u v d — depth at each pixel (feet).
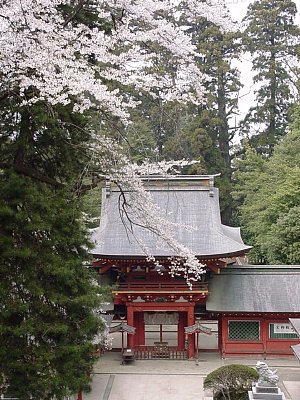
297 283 92.58
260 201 138.72
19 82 37.24
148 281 89.56
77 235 40.65
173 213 95.45
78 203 42.73
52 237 39.27
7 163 41.47
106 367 84.17
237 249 88.07
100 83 38.19
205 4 39.93
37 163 44.16
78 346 38.14
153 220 48.14
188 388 73.46
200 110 172.86
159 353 89.40
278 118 198.18
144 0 38.81
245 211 148.56
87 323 39.47
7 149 41.34
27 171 41.88
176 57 41.60
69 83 34.65
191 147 165.37
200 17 44.42
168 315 91.56
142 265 88.94
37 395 37.29
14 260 38.19
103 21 44.60
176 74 41.75
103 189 95.66
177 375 79.61
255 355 88.48
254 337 88.89
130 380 77.36
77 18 43.32
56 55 35.99
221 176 172.76
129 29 40.27
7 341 37.42
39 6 35.58
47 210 38.86
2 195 38.37
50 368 37.70
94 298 39.96
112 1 39.06
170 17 44.57
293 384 74.54
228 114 192.65
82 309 40.14
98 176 45.24
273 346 88.63
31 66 34.50
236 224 175.01
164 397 69.97
